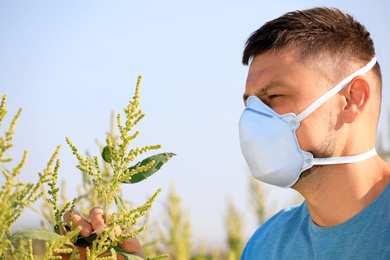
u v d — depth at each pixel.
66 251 1.72
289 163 2.47
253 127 2.51
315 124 2.46
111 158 1.92
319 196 2.48
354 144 2.46
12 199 1.68
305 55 2.49
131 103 1.88
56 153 1.71
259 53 2.56
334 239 2.43
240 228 7.37
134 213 1.89
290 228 2.81
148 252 4.16
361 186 2.42
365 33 2.62
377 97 2.55
